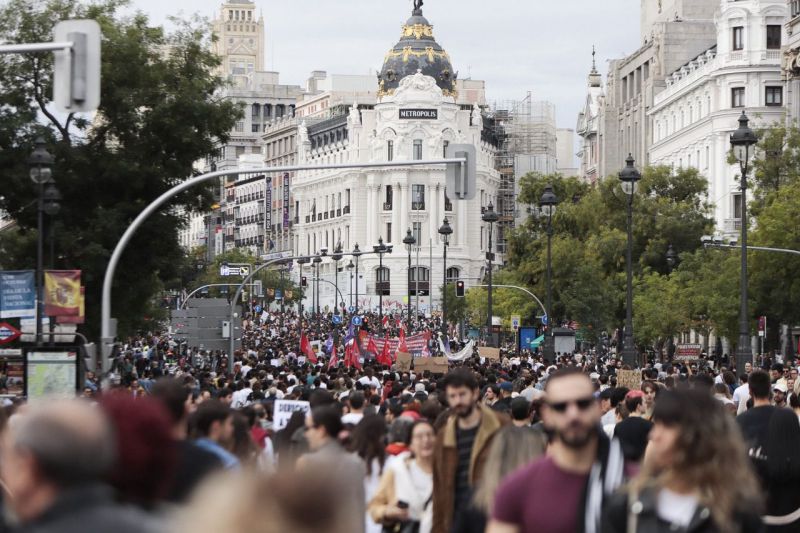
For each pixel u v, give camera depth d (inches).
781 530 895.7
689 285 5216.5
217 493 320.5
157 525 392.2
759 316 4416.8
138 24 2950.3
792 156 4975.4
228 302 3275.1
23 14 2888.8
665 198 5979.3
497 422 751.1
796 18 5900.6
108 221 2834.6
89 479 392.5
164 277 3061.0
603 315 5610.2
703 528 495.2
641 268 5826.8
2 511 556.7
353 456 764.0
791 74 5959.6
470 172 1887.3
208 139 2984.7
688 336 7052.2
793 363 3646.7
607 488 519.2
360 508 738.8
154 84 2891.2
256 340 6254.9
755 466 895.1
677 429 502.0
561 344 4298.7
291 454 852.0
